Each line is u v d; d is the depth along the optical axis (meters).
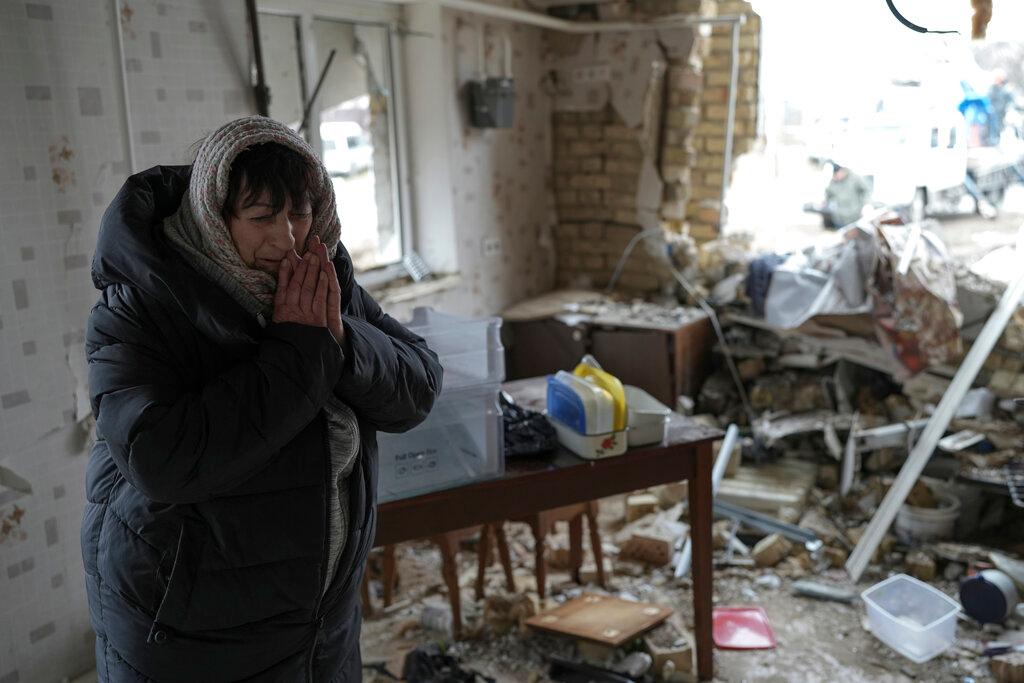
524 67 4.56
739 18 4.25
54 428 2.30
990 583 2.94
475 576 3.31
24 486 2.24
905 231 3.87
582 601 2.99
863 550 3.33
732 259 4.51
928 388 3.87
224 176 1.26
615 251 4.85
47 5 2.20
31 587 2.28
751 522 3.57
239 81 2.81
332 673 1.51
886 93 4.52
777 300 4.12
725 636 2.94
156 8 2.51
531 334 4.41
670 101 4.52
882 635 2.90
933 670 2.76
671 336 4.11
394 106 3.99
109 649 1.40
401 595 3.20
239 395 1.26
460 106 4.11
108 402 1.26
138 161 2.50
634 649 2.80
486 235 4.43
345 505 1.46
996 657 2.70
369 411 1.47
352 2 3.64
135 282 1.29
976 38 2.42
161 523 1.31
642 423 2.44
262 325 1.36
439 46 3.93
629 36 4.50
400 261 4.12
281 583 1.36
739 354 4.37
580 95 4.71
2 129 2.12
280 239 1.31
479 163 4.30
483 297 4.46
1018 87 5.79
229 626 1.35
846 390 4.11
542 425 2.44
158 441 1.22
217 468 1.24
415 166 4.14
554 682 2.69
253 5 2.80
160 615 1.31
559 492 2.38
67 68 2.26
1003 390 3.69
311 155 1.34
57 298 2.29
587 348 4.31
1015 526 3.54
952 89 4.39
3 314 2.16
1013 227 5.50
